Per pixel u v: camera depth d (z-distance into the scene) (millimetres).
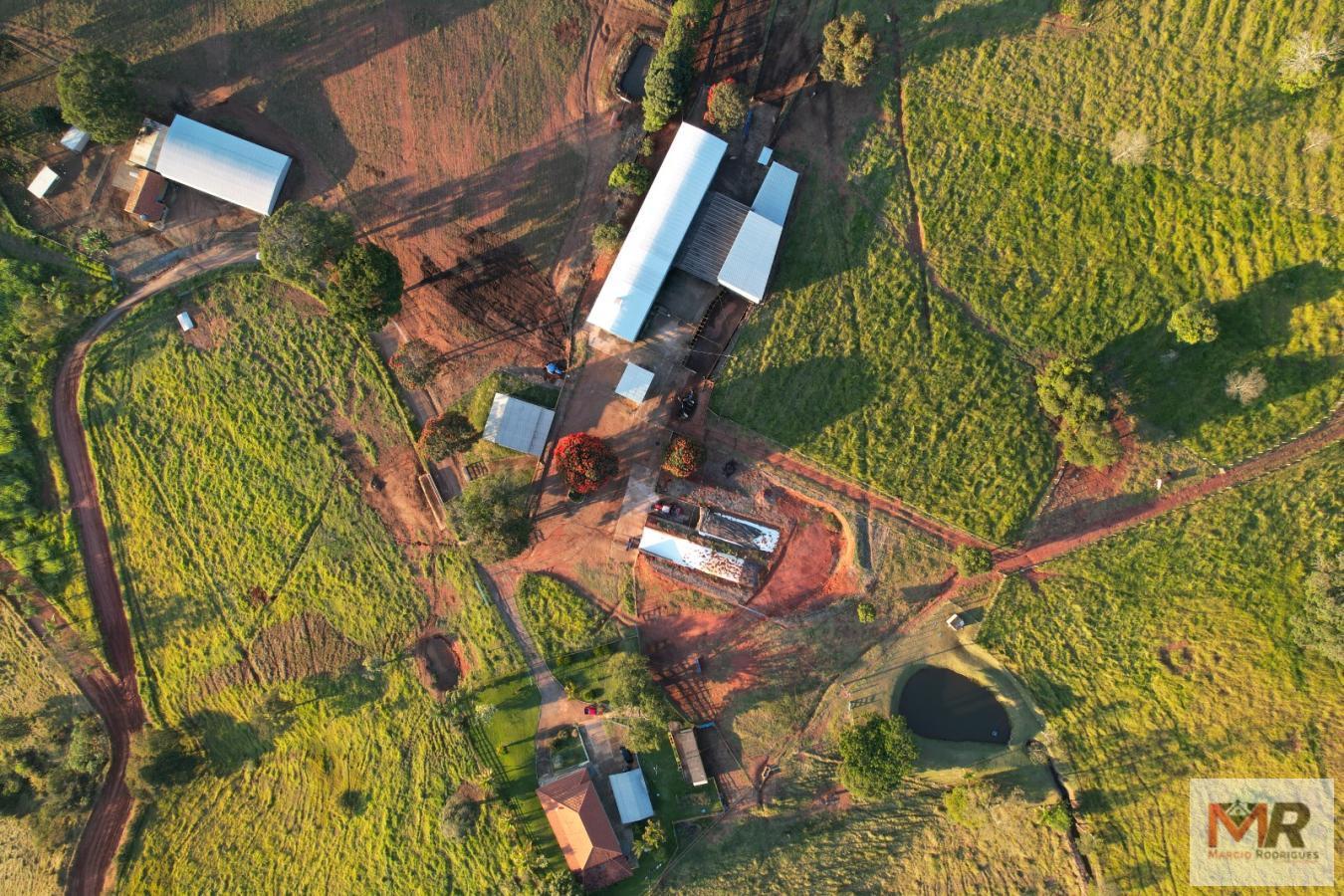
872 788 44594
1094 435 45188
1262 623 46719
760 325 49250
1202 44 46031
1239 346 46688
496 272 51156
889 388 48938
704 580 49844
